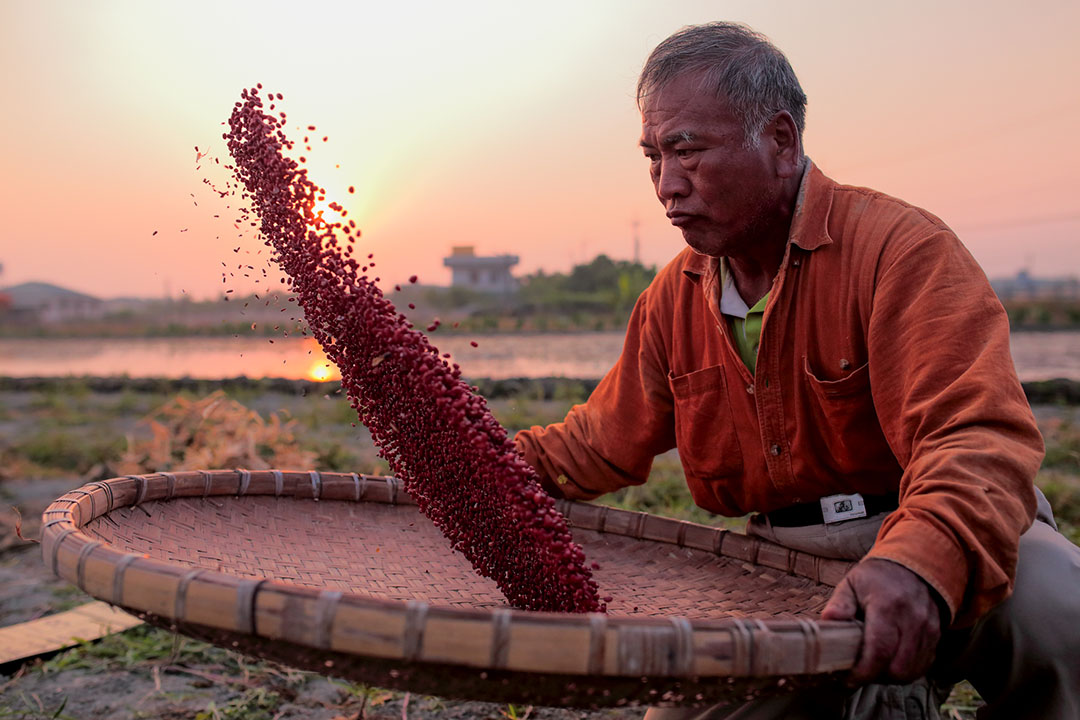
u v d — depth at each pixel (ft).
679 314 6.82
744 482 6.64
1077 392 42.93
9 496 19.19
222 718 8.81
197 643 10.71
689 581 6.57
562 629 3.56
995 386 4.85
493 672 3.72
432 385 5.22
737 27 5.88
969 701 9.39
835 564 6.01
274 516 6.65
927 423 4.99
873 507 6.27
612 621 3.60
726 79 5.58
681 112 5.65
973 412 4.78
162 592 3.82
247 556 5.96
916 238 5.54
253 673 9.91
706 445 6.72
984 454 4.58
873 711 5.85
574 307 179.42
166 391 46.73
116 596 3.95
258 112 5.41
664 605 6.12
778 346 6.09
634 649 3.58
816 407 6.08
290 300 5.71
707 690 3.85
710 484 6.88
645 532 7.07
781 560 6.37
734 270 6.45
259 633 3.67
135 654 10.32
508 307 181.68
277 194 5.39
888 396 5.49
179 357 93.15
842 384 5.82
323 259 5.45
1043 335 122.01
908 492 4.75
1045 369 63.87
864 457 5.99
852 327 5.82
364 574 6.21
